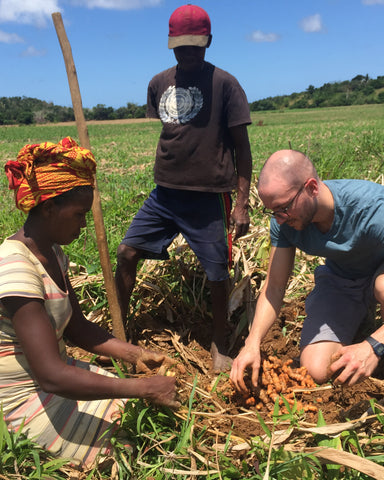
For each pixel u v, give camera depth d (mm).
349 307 2908
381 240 2523
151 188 8047
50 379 1874
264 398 2486
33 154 1848
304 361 2771
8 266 1890
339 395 2553
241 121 2855
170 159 2932
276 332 3262
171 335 3396
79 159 1875
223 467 2072
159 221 3088
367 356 2287
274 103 129250
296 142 20672
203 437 2307
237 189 3098
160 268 3795
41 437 2094
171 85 2922
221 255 3010
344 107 103500
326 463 1990
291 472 2002
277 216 2408
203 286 3584
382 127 27359
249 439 2168
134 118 107938
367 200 2453
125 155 17938
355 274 2938
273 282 2771
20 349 2047
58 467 2041
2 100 140625
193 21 2705
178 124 2871
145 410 2156
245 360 2480
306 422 2334
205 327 3496
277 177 2303
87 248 4332
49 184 1873
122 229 5086
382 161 7859
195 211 2986
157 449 2174
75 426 2129
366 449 2158
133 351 2473
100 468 2127
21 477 1966
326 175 6969
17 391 2102
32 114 98125
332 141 18438
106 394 1976
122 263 3139
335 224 2535
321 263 4141
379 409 2240
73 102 2451
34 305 1878
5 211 6016
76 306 2391
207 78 2846
